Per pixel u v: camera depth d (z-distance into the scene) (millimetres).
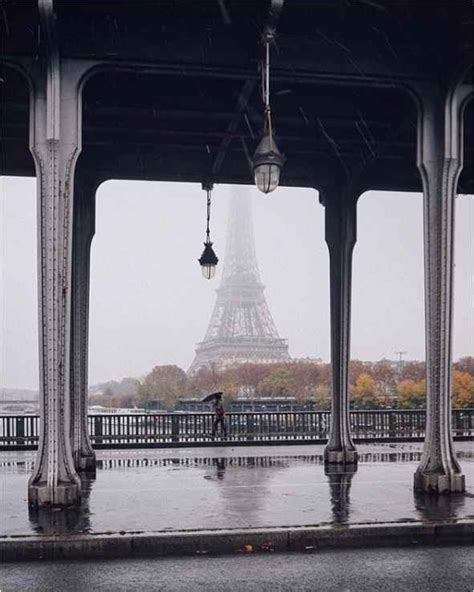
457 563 9688
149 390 107500
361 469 18844
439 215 13977
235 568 9500
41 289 12555
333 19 13508
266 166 11844
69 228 12648
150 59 12969
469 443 28781
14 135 18141
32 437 27078
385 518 11578
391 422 30125
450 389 14047
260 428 29359
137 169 19438
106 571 9375
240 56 13195
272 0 11789
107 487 15594
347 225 19703
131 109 16688
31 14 12758
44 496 12523
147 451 25359
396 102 17234
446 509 12352
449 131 13906
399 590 8438
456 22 13445
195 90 16547
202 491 14867
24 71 12781
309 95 16859
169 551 10320
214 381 107688
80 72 12875
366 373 78062
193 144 18578
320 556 10156
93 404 118688
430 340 14016
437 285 13945
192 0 12266
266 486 15578
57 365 12586
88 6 12594
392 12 13109
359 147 18969
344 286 19875
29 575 9172
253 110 16750
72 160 12750
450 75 13758
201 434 28594
